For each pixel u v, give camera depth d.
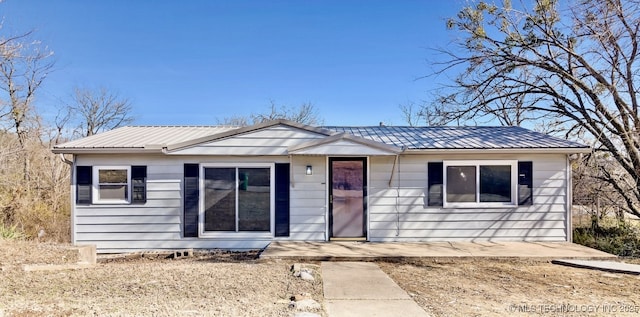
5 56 11.14
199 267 6.89
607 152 12.07
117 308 4.42
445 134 10.57
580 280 6.29
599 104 11.30
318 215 9.34
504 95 13.46
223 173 9.30
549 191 9.25
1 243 8.28
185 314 4.24
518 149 8.92
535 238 9.24
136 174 9.23
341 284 5.83
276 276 6.20
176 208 9.25
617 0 9.69
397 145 9.20
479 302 5.02
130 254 9.02
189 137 10.24
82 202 9.17
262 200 9.32
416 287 5.78
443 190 9.27
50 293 5.07
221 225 9.27
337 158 9.41
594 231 10.85
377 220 9.34
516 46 11.95
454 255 7.81
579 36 10.65
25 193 14.58
